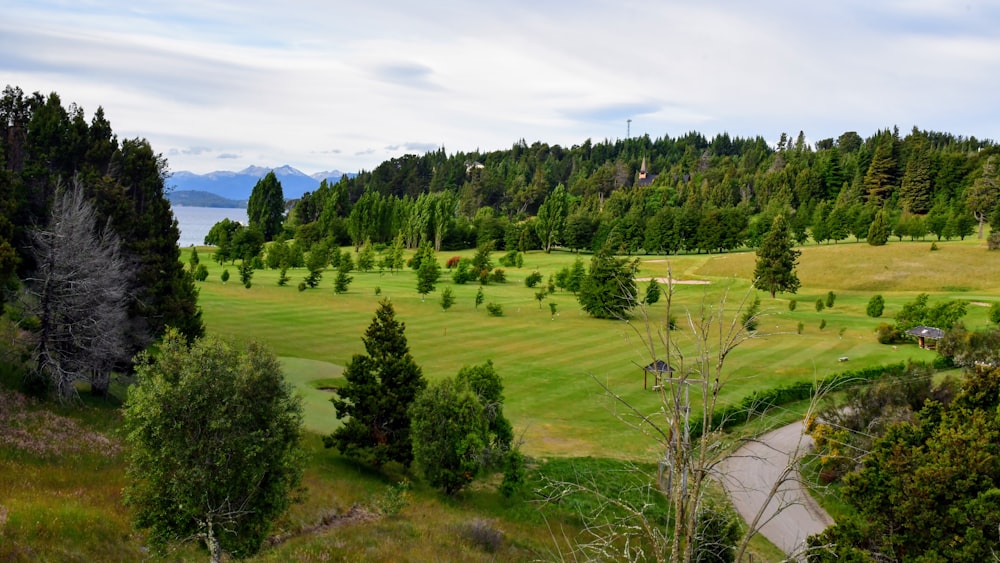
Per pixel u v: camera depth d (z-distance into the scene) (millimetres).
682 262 129125
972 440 22234
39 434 27172
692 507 8438
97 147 41812
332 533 24094
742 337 8711
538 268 139875
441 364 56312
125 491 17938
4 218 32094
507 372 54188
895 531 22125
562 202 169375
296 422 19922
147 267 40531
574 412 44500
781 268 93000
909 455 23109
